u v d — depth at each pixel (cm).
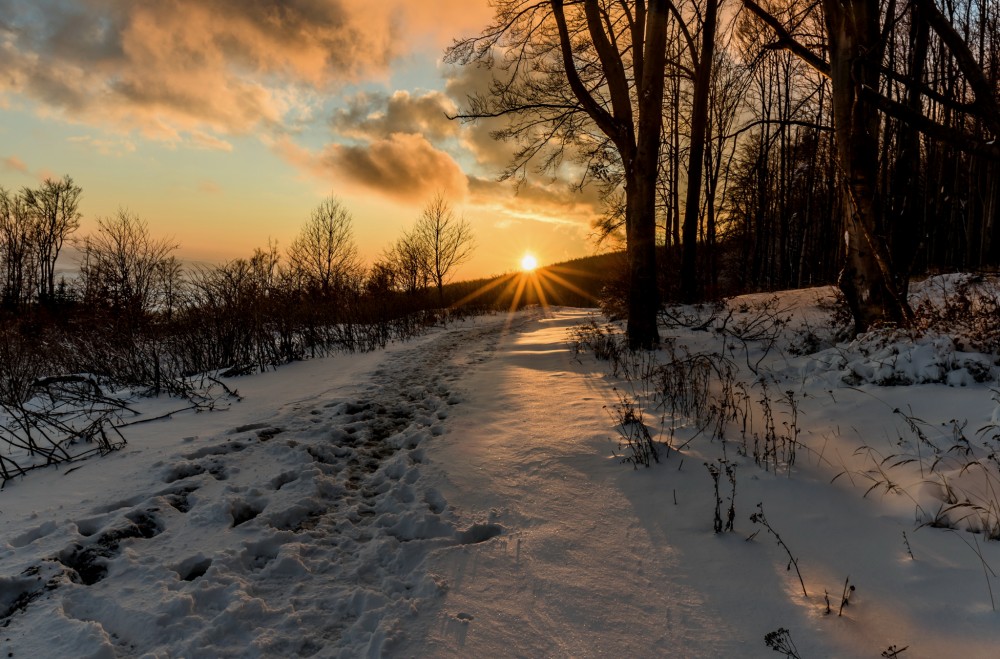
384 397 673
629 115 916
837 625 227
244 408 621
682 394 564
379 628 228
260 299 1012
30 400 636
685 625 236
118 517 327
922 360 479
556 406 582
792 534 302
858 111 570
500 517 335
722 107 1883
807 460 392
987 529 277
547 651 221
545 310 2584
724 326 873
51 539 300
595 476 391
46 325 926
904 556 270
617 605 250
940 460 341
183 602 243
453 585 264
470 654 218
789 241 2528
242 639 227
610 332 1109
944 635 217
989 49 1510
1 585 251
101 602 248
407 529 329
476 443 472
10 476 396
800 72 1983
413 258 2470
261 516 332
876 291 641
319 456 457
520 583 266
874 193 596
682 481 375
